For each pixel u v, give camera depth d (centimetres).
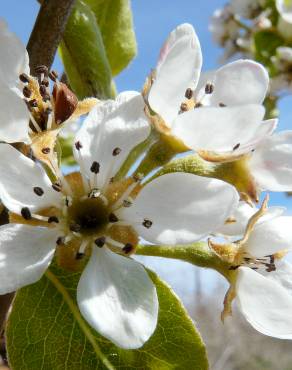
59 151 9
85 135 9
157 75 8
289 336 9
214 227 8
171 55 8
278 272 9
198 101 9
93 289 8
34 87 9
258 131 8
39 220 8
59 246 8
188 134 8
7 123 8
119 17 12
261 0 25
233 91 9
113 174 9
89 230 8
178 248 9
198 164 9
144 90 9
